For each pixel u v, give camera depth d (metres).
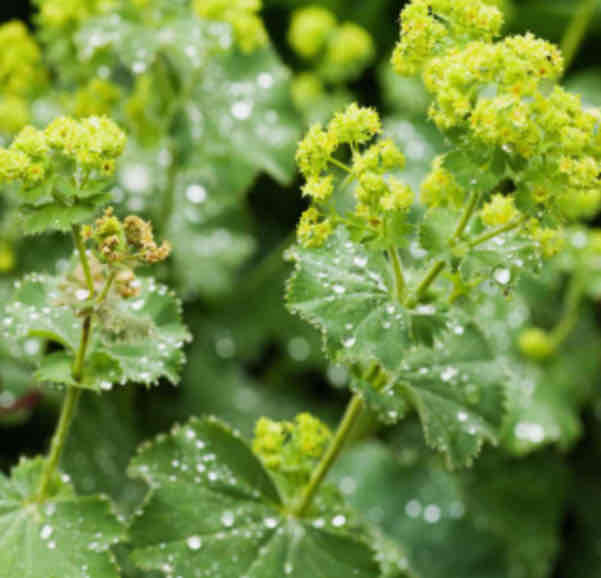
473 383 1.02
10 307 1.00
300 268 0.99
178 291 1.17
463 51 0.97
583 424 1.22
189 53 1.12
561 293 1.23
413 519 1.19
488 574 1.18
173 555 1.01
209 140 1.13
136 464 1.01
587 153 0.97
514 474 1.20
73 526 0.99
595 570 1.20
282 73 1.15
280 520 1.02
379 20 1.46
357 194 0.98
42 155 0.96
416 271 1.01
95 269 0.99
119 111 1.14
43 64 1.17
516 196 0.97
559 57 0.96
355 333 0.98
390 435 1.21
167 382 1.19
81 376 0.99
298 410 1.21
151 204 1.17
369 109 0.98
